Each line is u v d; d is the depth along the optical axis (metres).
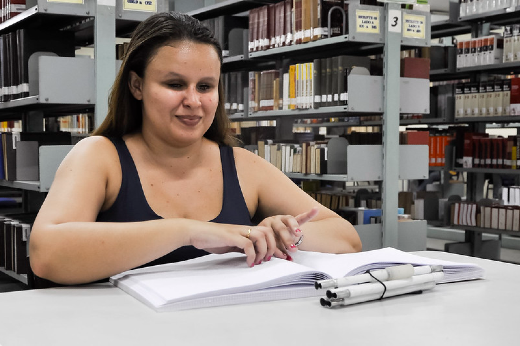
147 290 0.94
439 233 6.76
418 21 3.75
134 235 1.04
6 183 3.70
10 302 0.91
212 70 1.18
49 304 0.90
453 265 1.07
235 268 1.04
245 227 1.08
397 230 3.77
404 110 3.83
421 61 3.91
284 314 0.85
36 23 3.68
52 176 3.15
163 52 1.15
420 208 5.88
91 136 1.32
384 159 3.71
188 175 1.30
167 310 0.86
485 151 5.37
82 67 3.18
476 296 0.97
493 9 5.26
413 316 0.85
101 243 1.03
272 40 4.31
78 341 0.73
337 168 3.91
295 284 0.97
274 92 4.42
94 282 1.07
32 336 0.75
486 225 5.30
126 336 0.75
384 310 0.88
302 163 4.13
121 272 1.06
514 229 5.09
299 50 4.35
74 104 3.34
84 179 1.19
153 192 1.26
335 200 4.50
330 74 3.85
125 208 1.24
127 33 3.94
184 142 1.21
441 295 0.98
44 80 3.11
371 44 4.01
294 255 1.16
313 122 6.25
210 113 1.20
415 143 3.91
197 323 0.80
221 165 1.35
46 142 3.58
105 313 0.85
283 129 4.94
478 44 5.50
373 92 3.68
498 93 5.26
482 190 5.73
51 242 1.03
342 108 3.70
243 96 4.90
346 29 3.84
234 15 5.07
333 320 0.82
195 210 1.28
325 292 0.97
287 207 1.39
